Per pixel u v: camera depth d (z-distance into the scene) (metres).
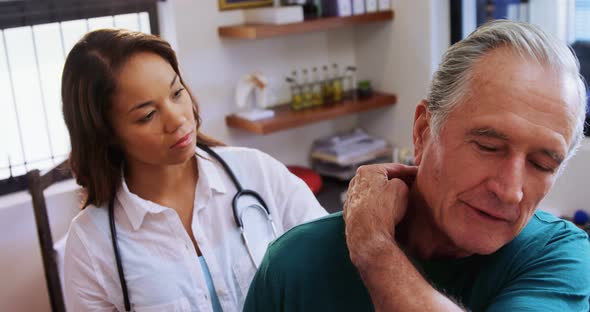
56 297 2.03
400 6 3.01
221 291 1.43
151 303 1.37
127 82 1.29
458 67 0.72
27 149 2.46
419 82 3.01
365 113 3.38
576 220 2.25
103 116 1.33
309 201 1.65
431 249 0.85
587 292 0.76
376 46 3.20
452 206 0.76
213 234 1.48
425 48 2.94
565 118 0.68
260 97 2.83
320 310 0.88
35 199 1.97
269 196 1.59
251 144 3.03
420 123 0.83
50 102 2.49
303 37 3.11
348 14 2.90
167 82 1.32
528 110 0.67
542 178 0.71
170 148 1.34
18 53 2.38
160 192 1.45
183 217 1.46
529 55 0.68
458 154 0.73
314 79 3.19
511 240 0.79
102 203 1.43
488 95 0.69
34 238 2.30
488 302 0.81
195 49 2.73
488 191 0.72
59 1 2.42
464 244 0.76
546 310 0.71
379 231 0.77
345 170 3.11
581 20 2.74
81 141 1.37
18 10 2.33
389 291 0.71
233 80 2.89
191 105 1.40
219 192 1.50
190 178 1.50
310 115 2.85
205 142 1.60
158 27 2.72
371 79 3.29
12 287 2.28
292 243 0.92
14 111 2.41
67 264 1.43
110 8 2.55
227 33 2.72
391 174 0.88
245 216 1.51
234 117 2.85
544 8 2.87
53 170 2.07
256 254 1.49
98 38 1.33
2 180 2.33
